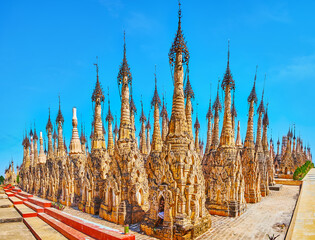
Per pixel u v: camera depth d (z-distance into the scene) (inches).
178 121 1071.6
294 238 797.2
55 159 2134.6
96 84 1702.8
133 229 1090.7
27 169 3149.6
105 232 603.2
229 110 1481.3
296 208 1205.1
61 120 2202.3
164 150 1053.2
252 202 1657.2
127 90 1423.5
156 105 1617.9
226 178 1343.5
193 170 997.8
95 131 1656.0
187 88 1438.2
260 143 2076.8
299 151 4485.7
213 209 1346.0
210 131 2306.8
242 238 938.7
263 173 1982.0
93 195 1504.7
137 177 1268.5
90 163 1581.0
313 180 2511.1
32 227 772.6
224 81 1513.3
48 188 2250.2
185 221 926.4
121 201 1229.7
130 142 1343.5
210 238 943.0
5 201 1182.3
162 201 1032.8
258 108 2130.9
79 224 692.1
